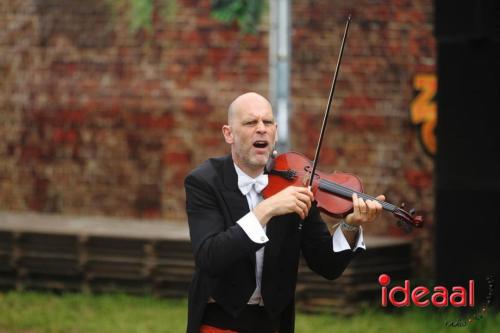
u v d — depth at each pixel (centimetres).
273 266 1275
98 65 3391
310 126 3145
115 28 3369
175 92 3312
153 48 3328
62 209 3441
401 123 3083
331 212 1330
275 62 2648
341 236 1305
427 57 3062
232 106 1284
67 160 3431
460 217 2527
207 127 3281
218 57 3266
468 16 2483
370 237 3017
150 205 3347
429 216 3061
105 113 3381
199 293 1284
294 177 1374
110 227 3084
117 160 3378
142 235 2889
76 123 3416
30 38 3453
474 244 2503
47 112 3441
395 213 1315
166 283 2872
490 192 2478
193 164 3297
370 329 2447
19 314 2662
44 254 2973
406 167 3080
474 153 2506
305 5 3142
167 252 2867
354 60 3109
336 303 2658
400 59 3080
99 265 2927
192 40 3291
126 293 2894
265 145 1270
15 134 3484
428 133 3062
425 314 2570
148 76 3338
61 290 2956
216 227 1265
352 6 3109
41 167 3462
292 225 1287
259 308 1305
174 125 3312
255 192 1309
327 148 3131
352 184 1372
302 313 2694
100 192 3400
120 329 2486
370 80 3102
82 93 3406
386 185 3095
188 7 3291
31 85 3459
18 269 2984
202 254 1227
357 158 3112
